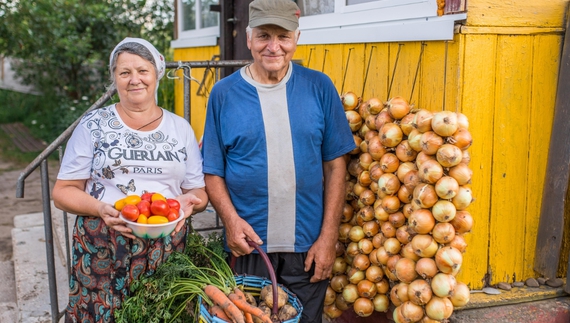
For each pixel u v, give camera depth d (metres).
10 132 10.55
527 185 2.56
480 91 2.38
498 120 2.44
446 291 2.18
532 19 2.42
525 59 2.44
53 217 4.83
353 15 3.12
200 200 2.29
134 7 10.47
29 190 7.35
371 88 2.96
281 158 2.42
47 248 3.02
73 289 2.34
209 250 2.54
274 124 2.40
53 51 9.90
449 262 2.16
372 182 2.58
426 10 2.51
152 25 10.75
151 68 2.21
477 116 2.40
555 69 2.51
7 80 12.91
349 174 2.86
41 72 10.48
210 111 2.50
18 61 10.98
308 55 3.70
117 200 2.18
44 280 3.89
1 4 9.84
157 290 2.28
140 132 2.26
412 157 2.40
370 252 2.64
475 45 2.33
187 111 3.00
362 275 2.67
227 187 2.55
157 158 2.25
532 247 2.64
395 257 2.44
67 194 2.20
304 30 3.74
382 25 2.82
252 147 2.42
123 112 2.27
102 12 10.09
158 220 2.06
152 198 2.13
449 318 2.45
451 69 2.35
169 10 10.66
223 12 5.00
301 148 2.43
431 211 2.23
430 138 2.20
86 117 2.27
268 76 2.44
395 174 2.47
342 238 2.80
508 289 2.56
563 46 2.50
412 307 2.28
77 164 2.23
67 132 2.84
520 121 2.49
